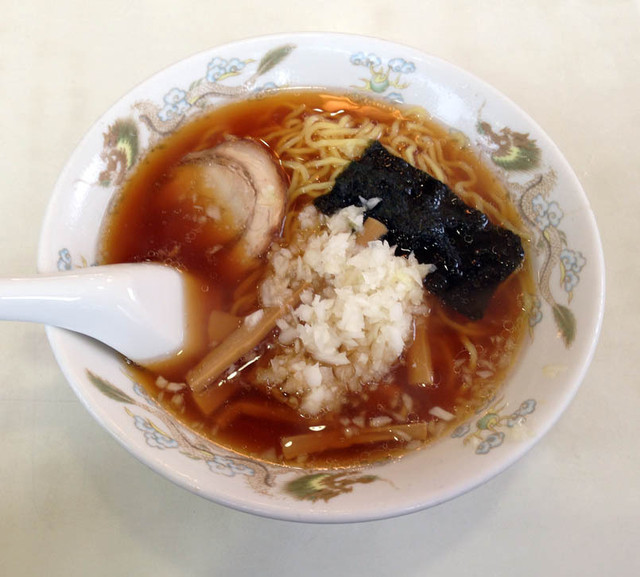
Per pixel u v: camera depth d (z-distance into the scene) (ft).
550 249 0.76
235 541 0.70
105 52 1.04
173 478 0.57
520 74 1.04
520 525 0.71
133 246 0.81
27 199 0.92
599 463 0.75
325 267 0.77
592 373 0.80
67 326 0.64
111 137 0.79
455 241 0.80
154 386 0.73
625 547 0.70
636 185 0.94
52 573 0.68
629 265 0.88
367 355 0.75
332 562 0.69
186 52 1.05
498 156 0.85
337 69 0.91
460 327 0.79
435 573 0.68
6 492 0.72
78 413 0.77
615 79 1.04
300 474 0.66
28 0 1.09
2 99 1.00
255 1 1.10
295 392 0.74
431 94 0.89
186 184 0.85
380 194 0.82
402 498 0.56
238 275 0.82
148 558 0.69
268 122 0.93
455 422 0.71
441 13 1.10
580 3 1.12
